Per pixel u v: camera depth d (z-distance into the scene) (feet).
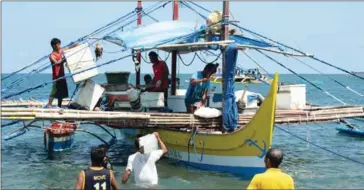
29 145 55.67
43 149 52.75
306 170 41.68
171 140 43.27
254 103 45.27
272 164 21.66
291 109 49.67
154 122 39.63
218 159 39.04
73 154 49.32
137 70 55.83
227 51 39.17
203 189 33.50
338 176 39.01
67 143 52.11
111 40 46.62
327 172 40.70
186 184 34.94
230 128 40.04
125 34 45.19
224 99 39.99
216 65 43.88
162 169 40.32
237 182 35.65
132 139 53.01
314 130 73.00
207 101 45.01
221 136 38.34
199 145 40.34
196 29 43.75
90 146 55.06
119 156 47.85
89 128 78.38
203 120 41.22
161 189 33.12
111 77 48.65
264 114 35.04
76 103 41.75
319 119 44.52
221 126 41.39
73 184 35.73
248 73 55.16
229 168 38.29
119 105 45.88
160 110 46.26
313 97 134.21
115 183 26.27
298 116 43.80
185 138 41.55
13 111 34.60
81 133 68.44
